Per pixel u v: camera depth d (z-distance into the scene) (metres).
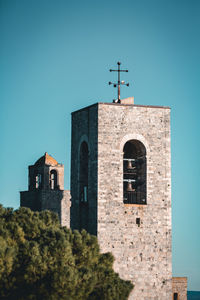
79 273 182.62
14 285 177.88
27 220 196.62
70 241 193.00
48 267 179.50
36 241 188.75
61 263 179.38
